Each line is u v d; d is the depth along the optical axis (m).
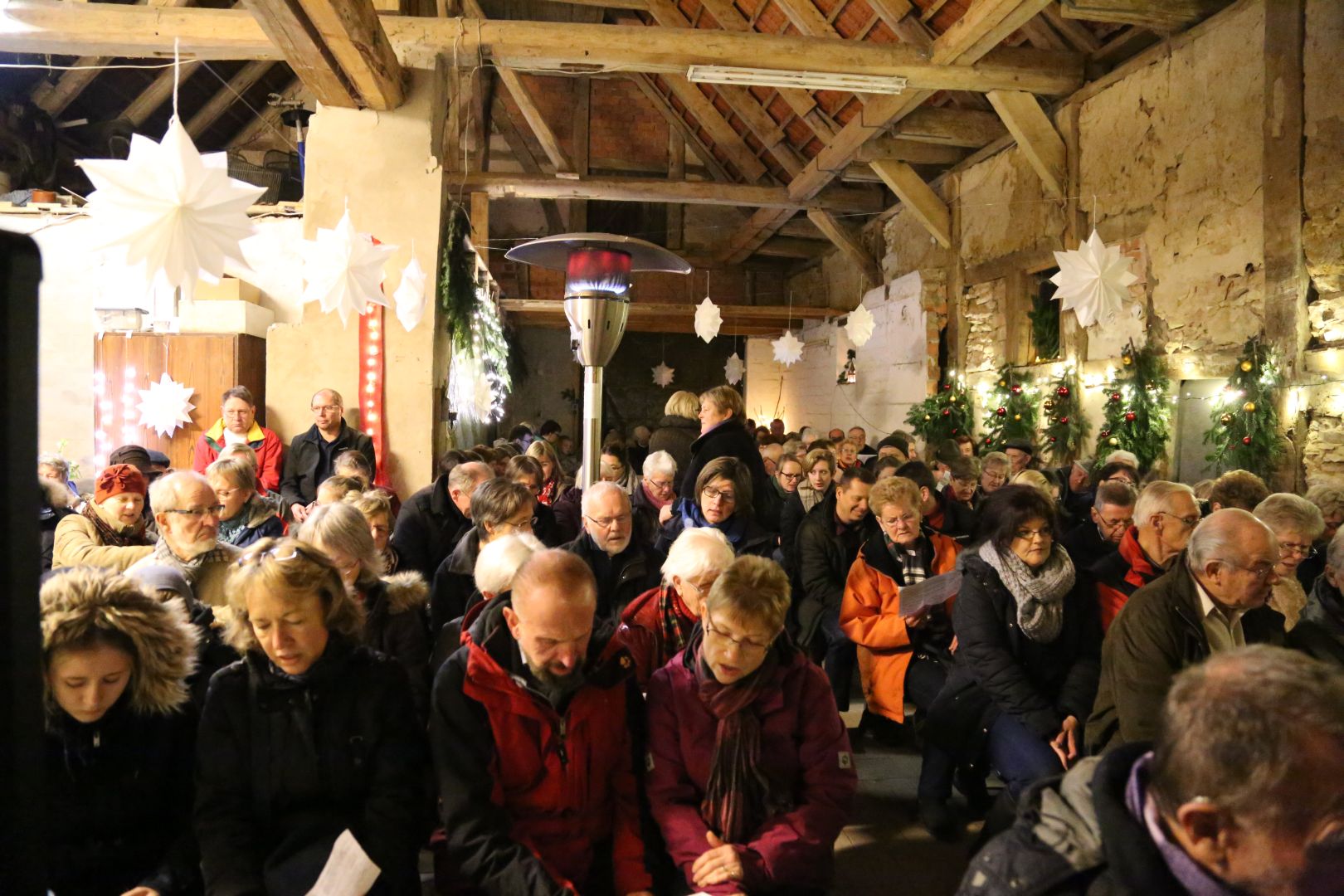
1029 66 7.55
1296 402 5.71
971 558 2.87
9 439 0.64
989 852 1.22
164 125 12.14
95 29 5.78
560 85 14.00
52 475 3.92
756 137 11.55
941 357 10.37
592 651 2.11
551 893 1.82
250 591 1.85
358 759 1.94
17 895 0.64
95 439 5.94
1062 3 6.42
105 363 5.92
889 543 3.62
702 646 2.18
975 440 9.46
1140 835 1.02
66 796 1.76
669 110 13.28
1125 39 7.33
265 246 6.43
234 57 6.07
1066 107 8.04
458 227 6.58
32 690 0.66
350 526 2.53
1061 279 5.34
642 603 2.69
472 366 7.97
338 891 1.74
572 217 14.86
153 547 3.09
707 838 2.09
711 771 2.14
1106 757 1.15
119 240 2.74
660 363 16.77
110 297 5.91
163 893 1.80
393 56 5.48
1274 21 5.88
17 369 0.64
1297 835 0.89
